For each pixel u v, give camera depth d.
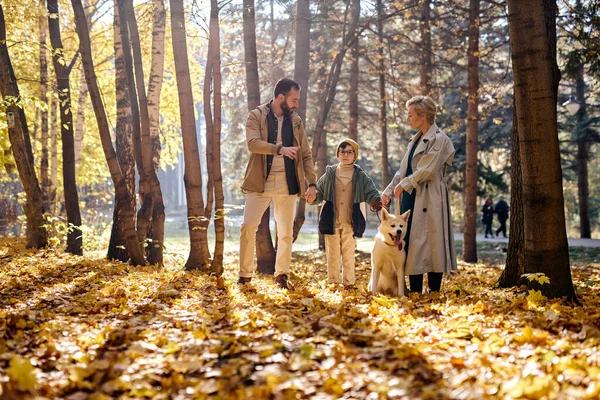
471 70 15.41
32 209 10.98
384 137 18.55
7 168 13.31
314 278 9.20
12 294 5.86
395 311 4.71
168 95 17.77
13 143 10.71
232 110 22.52
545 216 5.48
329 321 4.24
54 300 5.52
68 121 11.16
